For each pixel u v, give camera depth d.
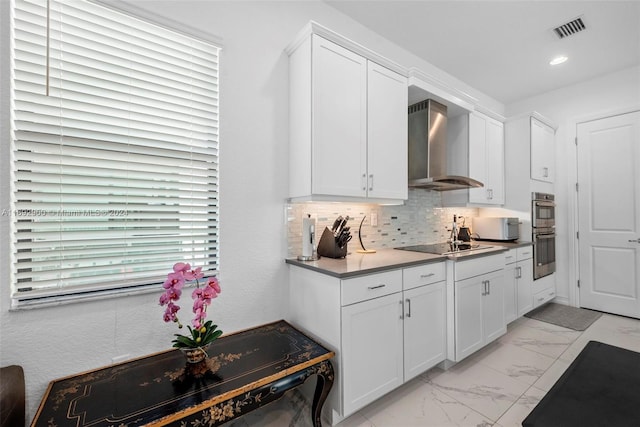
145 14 1.43
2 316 1.15
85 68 1.33
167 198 1.54
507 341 2.54
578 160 3.42
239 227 1.75
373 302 1.63
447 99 2.54
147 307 1.45
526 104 3.84
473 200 2.94
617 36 2.50
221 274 1.68
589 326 2.84
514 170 3.31
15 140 1.19
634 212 3.04
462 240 3.06
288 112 1.95
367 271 1.58
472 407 1.67
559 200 3.58
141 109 1.47
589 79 3.31
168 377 1.22
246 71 1.78
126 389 1.14
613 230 3.18
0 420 0.93
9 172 1.18
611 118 3.18
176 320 1.32
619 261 3.14
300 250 2.01
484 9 2.18
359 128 1.90
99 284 1.35
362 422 1.57
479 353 2.33
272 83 1.88
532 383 1.90
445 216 3.23
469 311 2.14
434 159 2.55
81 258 1.32
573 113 3.45
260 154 1.83
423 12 2.22
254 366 1.31
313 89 1.69
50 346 1.23
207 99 1.66
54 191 1.26
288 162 1.95
